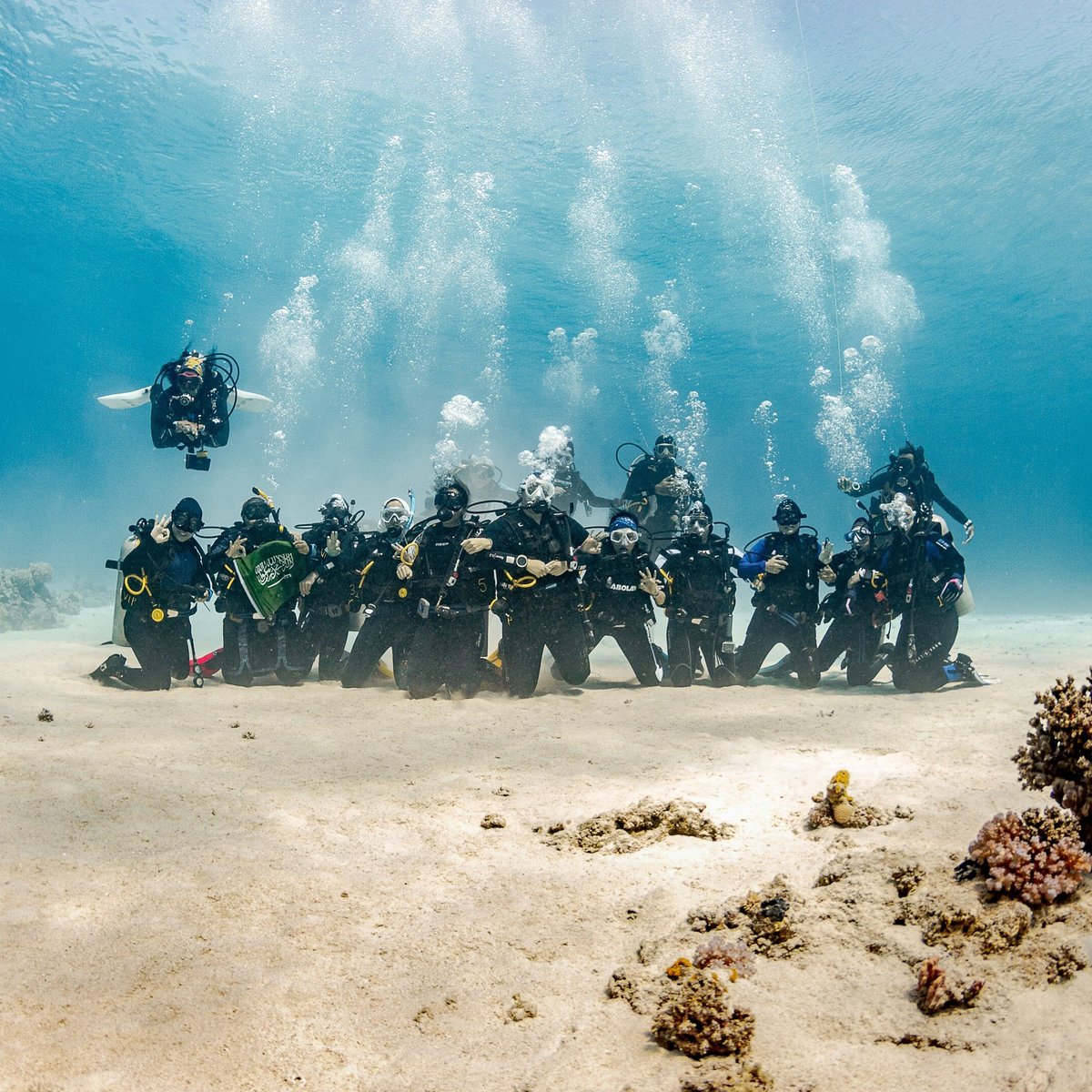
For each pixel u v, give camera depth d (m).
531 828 3.83
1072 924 2.68
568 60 29.56
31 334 58.25
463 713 6.37
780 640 7.96
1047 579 39.09
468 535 7.27
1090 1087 1.96
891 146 29.81
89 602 19.39
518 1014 2.44
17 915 2.86
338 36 29.39
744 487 83.50
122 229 40.28
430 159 32.56
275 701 6.87
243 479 61.75
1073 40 26.08
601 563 7.70
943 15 26.36
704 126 30.47
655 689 7.64
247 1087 2.13
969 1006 2.36
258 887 3.14
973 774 4.27
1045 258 35.25
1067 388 54.22
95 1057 2.21
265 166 33.78
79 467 78.00
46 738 5.13
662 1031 2.30
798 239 34.41
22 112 31.56
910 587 7.51
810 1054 2.22
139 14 28.88
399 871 3.34
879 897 2.92
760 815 3.89
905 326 41.75
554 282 39.00
